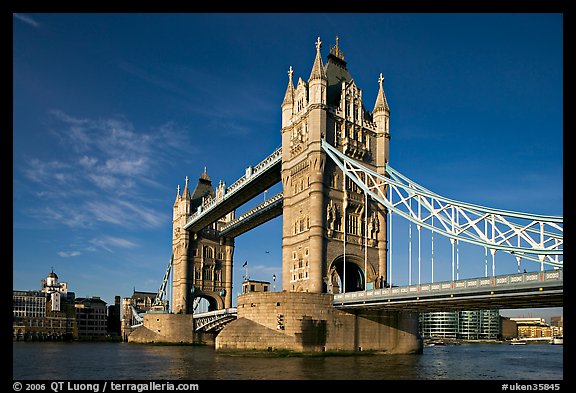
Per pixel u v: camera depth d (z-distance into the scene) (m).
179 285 144.00
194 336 137.00
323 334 71.88
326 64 91.00
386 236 87.19
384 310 76.81
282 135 90.19
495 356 99.62
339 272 87.75
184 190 148.00
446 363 68.44
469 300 54.97
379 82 93.38
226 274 150.50
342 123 85.25
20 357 84.81
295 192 85.62
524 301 53.81
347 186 83.75
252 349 71.50
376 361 65.12
